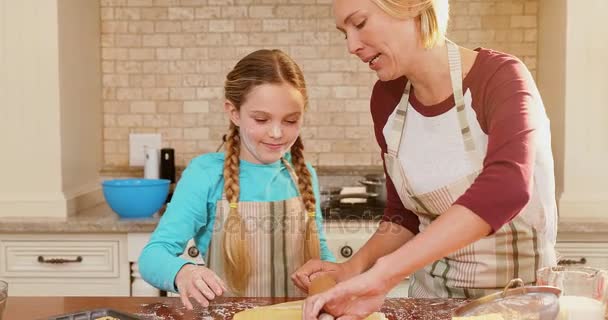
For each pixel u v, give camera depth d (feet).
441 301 4.57
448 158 4.67
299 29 10.06
